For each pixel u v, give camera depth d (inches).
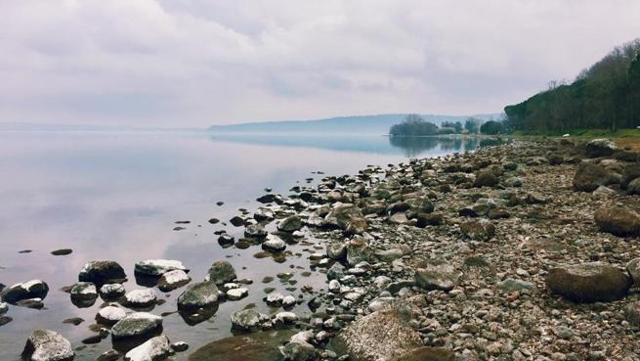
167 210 1325.0
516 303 490.9
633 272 497.7
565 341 400.8
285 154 4281.5
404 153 4288.9
